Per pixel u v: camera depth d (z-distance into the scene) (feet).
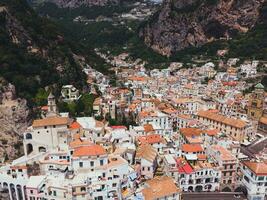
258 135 605.73
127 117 620.49
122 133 490.49
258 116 640.58
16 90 557.33
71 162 399.44
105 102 628.69
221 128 600.39
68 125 487.61
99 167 391.45
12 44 645.51
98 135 469.98
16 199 410.52
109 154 426.51
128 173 390.01
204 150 471.62
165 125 604.49
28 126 534.37
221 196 411.75
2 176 407.44
